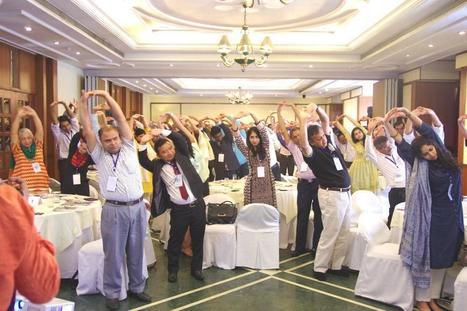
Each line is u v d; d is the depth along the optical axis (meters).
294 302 3.61
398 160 4.61
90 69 10.70
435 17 6.00
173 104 20.59
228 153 7.34
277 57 9.41
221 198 4.95
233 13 6.92
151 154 5.70
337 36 8.70
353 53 9.32
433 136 3.37
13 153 4.59
